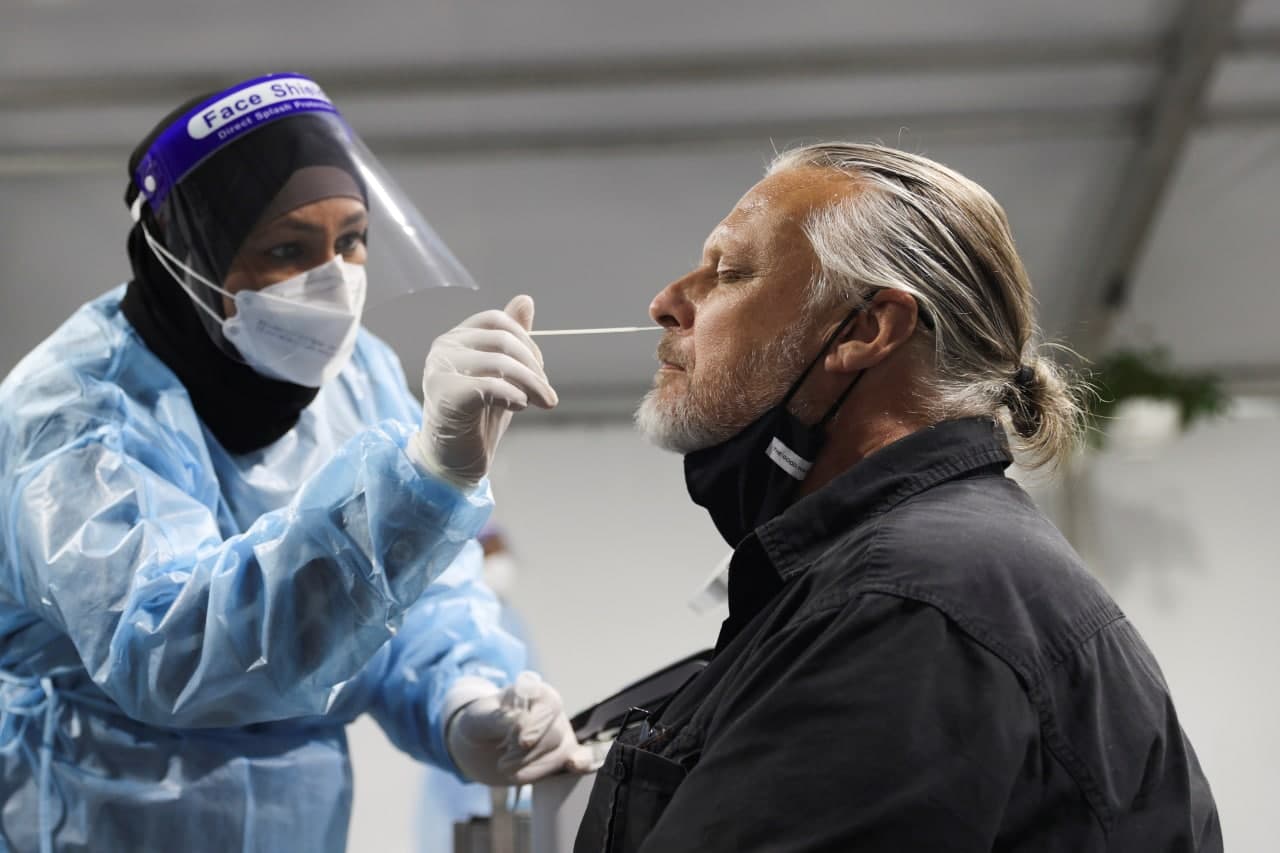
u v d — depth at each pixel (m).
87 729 1.71
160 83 4.97
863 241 1.19
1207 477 6.41
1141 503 6.43
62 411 1.66
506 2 4.71
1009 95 5.20
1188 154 5.48
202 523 1.67
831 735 0.95
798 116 5.29
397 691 1.96
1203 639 6.29
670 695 1.39
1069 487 6.45
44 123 5.14
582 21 4.81
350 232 1.75
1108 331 6.09
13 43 4.79
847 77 5.07
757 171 5.43
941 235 1.20
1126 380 5.86
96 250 5.48
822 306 1.19
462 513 1.49
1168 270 6.01
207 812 1.73
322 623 1.50
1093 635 1.04
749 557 1.16
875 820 0.92
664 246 5.70
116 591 1.54
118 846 1.69
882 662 0.96
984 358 1.21
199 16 4.72
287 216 1.69
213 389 1.79
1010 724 0.95
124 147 5.21
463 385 1.43
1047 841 0.98
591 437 6.58
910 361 1.19
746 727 0.98
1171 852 1.03
